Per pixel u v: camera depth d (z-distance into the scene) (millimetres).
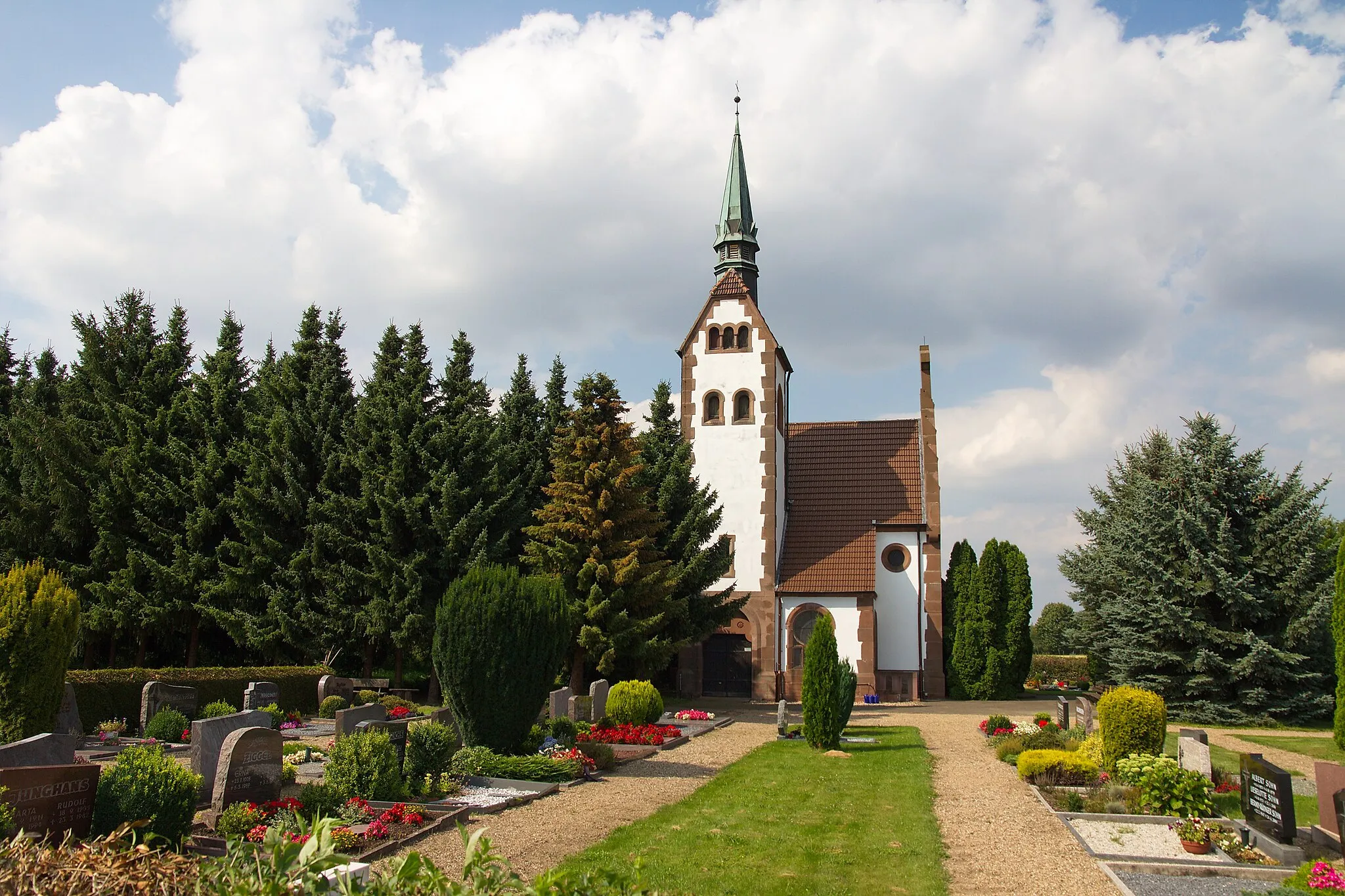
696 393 43750
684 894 10695
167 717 22531
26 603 17859
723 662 41219
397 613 34469
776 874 11664
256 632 35125
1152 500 33062
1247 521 32312
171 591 36312
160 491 36906
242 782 13188
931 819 15062
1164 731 17672
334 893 6207
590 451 32562
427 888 5668
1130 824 14656
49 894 5914
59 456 36844
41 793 10523
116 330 41688
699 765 20656
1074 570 42625
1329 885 10477
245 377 42125
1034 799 16750
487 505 37125
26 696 17656
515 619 19250
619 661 32938
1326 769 13344
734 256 46688
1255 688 30609
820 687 23344
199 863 6332
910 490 43375
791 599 40812
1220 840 13297
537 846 12656
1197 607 32125
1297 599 30797
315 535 35500
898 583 41781
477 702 19109
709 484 39906
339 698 29547
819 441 46344
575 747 19969
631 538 32969
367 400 38594
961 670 40969
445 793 15805
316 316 41938
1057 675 56281
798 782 18547
